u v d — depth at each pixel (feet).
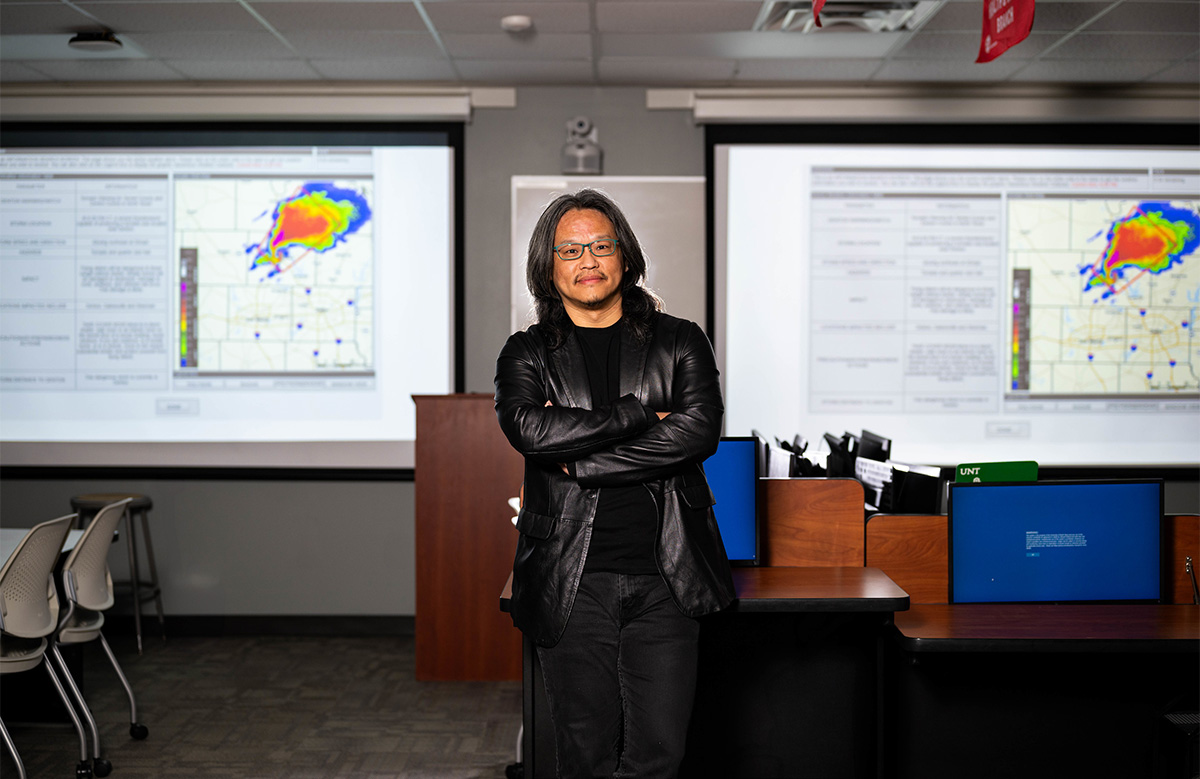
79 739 10.03
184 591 15.03
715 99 15.07
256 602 15.06
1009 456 15.61
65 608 9.63
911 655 6.73
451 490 12.30
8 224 15.08
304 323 15.24
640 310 5.95
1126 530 7.75
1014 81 14.97
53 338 15.12
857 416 15.61
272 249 15.19
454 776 9.29
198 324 15.17
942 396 15.61
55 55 13.61
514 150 15.24
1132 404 15.65
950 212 15.52
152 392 15.17
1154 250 15.57
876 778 7.33
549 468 5.63
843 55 13.73
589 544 5.44
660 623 5.45
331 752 9.89
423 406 12.29
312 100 14.89
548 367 5.82
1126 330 15.61
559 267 5.76
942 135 15.40
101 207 15.10
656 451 5.42
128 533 13.96
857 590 6.88
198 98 14.89
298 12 12.08
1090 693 7.49
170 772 9.32
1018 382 15.61
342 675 12.67
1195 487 15.61
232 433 15.20
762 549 7.88
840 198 15.49
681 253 15.33
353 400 15.28
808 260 15.52
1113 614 7.31
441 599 12.35
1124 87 15.17
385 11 12.06
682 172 15.37
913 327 15.56
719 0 11.72
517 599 5.63
